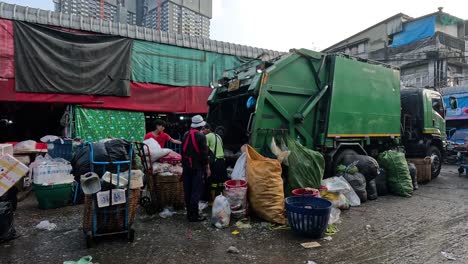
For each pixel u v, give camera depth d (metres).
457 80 21.17
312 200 4.16
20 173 4.04
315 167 5.02
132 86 8.45
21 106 8.38
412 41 22.17
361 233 3.97
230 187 4.44
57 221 4.48
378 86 6.85
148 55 8.69
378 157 6.60
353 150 6.37
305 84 5.81
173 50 9.11
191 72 9.41
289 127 5.55
